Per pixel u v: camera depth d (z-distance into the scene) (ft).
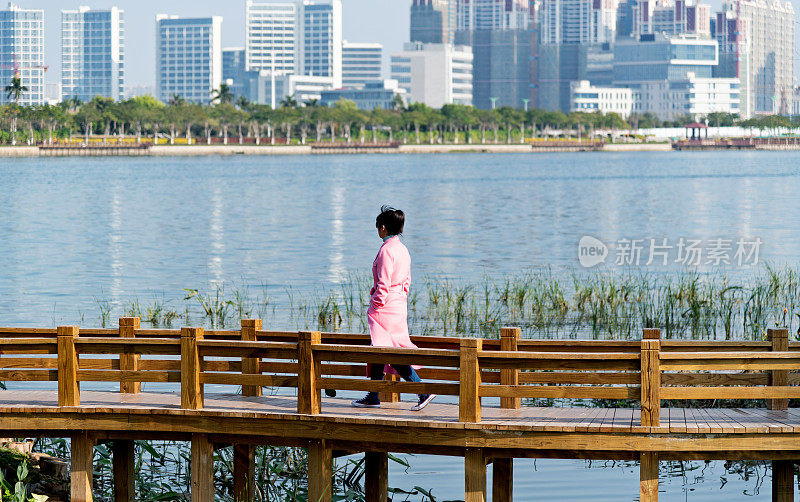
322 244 277.85
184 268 224.74
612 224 339.57
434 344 68.54
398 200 458.91
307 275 212.02
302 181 616.80
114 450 68.08
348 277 208.33
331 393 83.76
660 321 143.33
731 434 58.29
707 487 75.61
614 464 81.35
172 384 99.76
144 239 290.76
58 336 64.13
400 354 61.05
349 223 343.87
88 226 332.19
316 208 411.54
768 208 402.11
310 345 61.82
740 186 554.46
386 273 64.69
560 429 58.80
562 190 533.14
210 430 62.85
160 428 63.41
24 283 199.31
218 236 299.79
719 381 63.82
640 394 59.06
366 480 68.03
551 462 81.82
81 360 69.41
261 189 539.29
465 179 646.74
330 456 62.44
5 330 69.51
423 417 62.23
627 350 66.03
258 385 63.31
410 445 60.70
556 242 281.74
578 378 60.49
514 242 281.33
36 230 318.45
